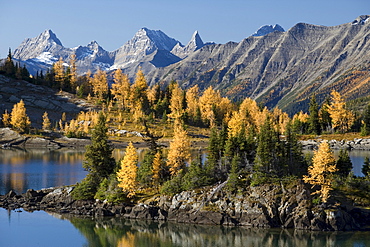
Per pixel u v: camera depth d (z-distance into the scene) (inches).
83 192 3774.6
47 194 3971.5
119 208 3587.6
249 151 3978.8
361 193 3528.5
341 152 4035.4
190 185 3533.5
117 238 3137.3
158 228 3297.2
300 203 3262.8
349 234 3088.1
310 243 2950.3
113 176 3831.2
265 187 3376.0
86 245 3014.3
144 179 3865.7
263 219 3216.0
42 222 3435.0
